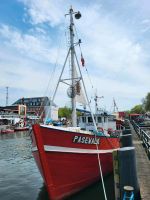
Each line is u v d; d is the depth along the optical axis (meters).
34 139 10.43
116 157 9.47
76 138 11.00
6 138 44.53
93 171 12.10
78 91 13.13
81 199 10.92
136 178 9.19
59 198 10.49
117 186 9.34
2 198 11.68
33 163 20.66
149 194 8.84
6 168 18.66
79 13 13.10
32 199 11.48
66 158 10.66
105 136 13.23
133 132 34.41
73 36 13.15
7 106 94.00
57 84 13.10
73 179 11.06
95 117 18.00
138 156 15.50
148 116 81.62
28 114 94.44
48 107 13.16
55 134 10.21
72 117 12.92
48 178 10.09
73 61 13.00
